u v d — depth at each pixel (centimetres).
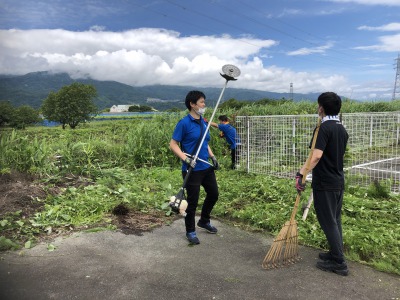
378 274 346
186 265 363
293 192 607
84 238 427
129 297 299
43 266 353
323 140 328
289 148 745
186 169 423
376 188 600
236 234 459
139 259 375
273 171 761
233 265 364
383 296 304
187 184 414
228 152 1002
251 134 801
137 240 428
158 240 431
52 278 329
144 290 311
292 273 347
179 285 321
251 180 714
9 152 647
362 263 369
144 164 872
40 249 393
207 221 460
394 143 1023
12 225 439
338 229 353
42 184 602
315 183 345
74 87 8200
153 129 957
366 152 848
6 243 387
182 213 403
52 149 757
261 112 1334
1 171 594
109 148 902
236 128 855
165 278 333
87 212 507
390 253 385
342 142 339
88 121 8475
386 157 905
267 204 552
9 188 544
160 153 912
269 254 359
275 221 480
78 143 787
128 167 847
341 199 351
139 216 512
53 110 8144
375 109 1667
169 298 299
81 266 355
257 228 479
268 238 445
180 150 408
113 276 335
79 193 580
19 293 301
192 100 410
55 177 636
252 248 412
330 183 336
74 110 7969
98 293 305
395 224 471
